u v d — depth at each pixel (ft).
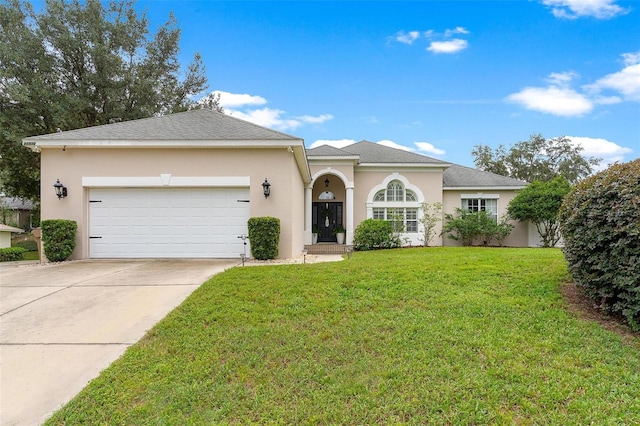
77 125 64.54
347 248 52.26
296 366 12.25
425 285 20.85
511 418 9.34
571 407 9.70
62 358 13.34
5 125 55.36
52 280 24.75
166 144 34.53
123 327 16.21
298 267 26.66
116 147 34.94
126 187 35.60
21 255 44.80
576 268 17.34
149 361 12.76
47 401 10.64
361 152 65.51
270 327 15.43
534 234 62.08
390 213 61.16
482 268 24.67
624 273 14.53
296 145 34.99
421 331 14.62
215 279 23.17
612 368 11.68
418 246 58.70
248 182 35.53
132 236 35.70
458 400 10.12
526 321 15.49
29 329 16.05
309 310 17.25
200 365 12.41
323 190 65.57
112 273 27.25
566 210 18.42
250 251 35.17
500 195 63.98
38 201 76.64
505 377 11.18
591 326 14.96
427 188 61.52
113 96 64.13
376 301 18.39
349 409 9.89
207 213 35.91
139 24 71.97
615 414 9.39
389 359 12.48
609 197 15.40
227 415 9.79
